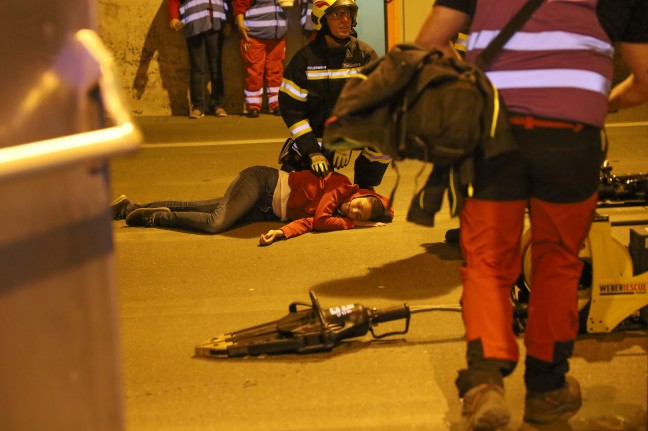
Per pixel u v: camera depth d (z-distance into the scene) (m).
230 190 7.30
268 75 13.44
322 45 7.04
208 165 10.18
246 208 7.27
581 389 4.17
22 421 2.25
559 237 3.61
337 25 6.86
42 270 2.19
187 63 13.74
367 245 6.69
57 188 2.16
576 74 3.43
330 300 5.56
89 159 1.98
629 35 3.65
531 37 3.43
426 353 4.66
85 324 2.24
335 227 7.08
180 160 10.53
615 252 4.62
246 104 13.52
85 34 2.16
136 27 13.66
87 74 2.13
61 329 2.23
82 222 2.19
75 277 2.21
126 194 8.90
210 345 4.75
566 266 3.65
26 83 2.18
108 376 2.30
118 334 2.29
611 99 4.02
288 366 4.57
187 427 4.01
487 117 3.36
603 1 3.54
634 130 11.24
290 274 6.12
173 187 9.14
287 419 4.03
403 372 4.44
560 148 3.44
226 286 5.95
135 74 13.79
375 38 13.85
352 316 4.74
